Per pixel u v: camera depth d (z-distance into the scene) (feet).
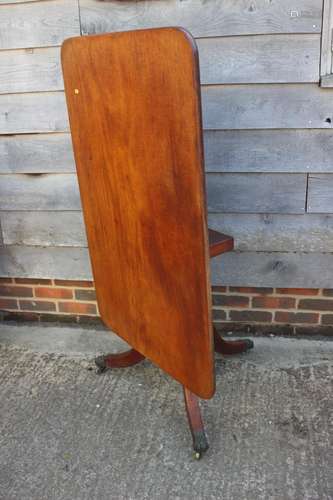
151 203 5.90
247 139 7.70
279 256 8.32
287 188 7.88
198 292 5.71
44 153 8.54
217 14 7.17
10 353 8.88
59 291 9.53
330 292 8.48
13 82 8.20
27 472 6.45
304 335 8.78
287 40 7.13
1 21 7.89
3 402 7.69
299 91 7.35
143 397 7.65
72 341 9.15
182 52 4.77
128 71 5.47
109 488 6.17
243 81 7.40
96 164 6.62
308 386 7.64
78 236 8.98
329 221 7.99
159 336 6.70
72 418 7.31
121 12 7.49
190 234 5.51
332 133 7.50
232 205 8.11
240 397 7.49
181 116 5.05
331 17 6.95
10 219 9.11
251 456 6.49
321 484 6.05
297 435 6.77
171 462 6.48
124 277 7.00
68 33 7.76
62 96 8.13
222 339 8.13
